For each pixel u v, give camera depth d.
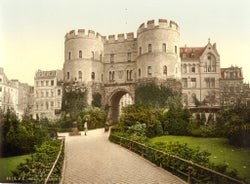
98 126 41.62
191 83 46.97
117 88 54.03
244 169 12.57
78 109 48.28
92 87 52.53
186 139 23.38
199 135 24.81
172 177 11.95
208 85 45.88
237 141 19.06
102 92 54.66
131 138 21.56
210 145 19.75
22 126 19.05
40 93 49.12
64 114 43.84
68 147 21.12
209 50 46.69
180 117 27.45
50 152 15.47
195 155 12.05
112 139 24.62
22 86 37.72
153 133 26.20
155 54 48.25
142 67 49.81
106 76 55.31
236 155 15.90
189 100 45.94
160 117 27.77
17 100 33.19
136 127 25.16
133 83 53.00
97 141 25.06
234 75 39.72
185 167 11.70
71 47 53.16
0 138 17.84
